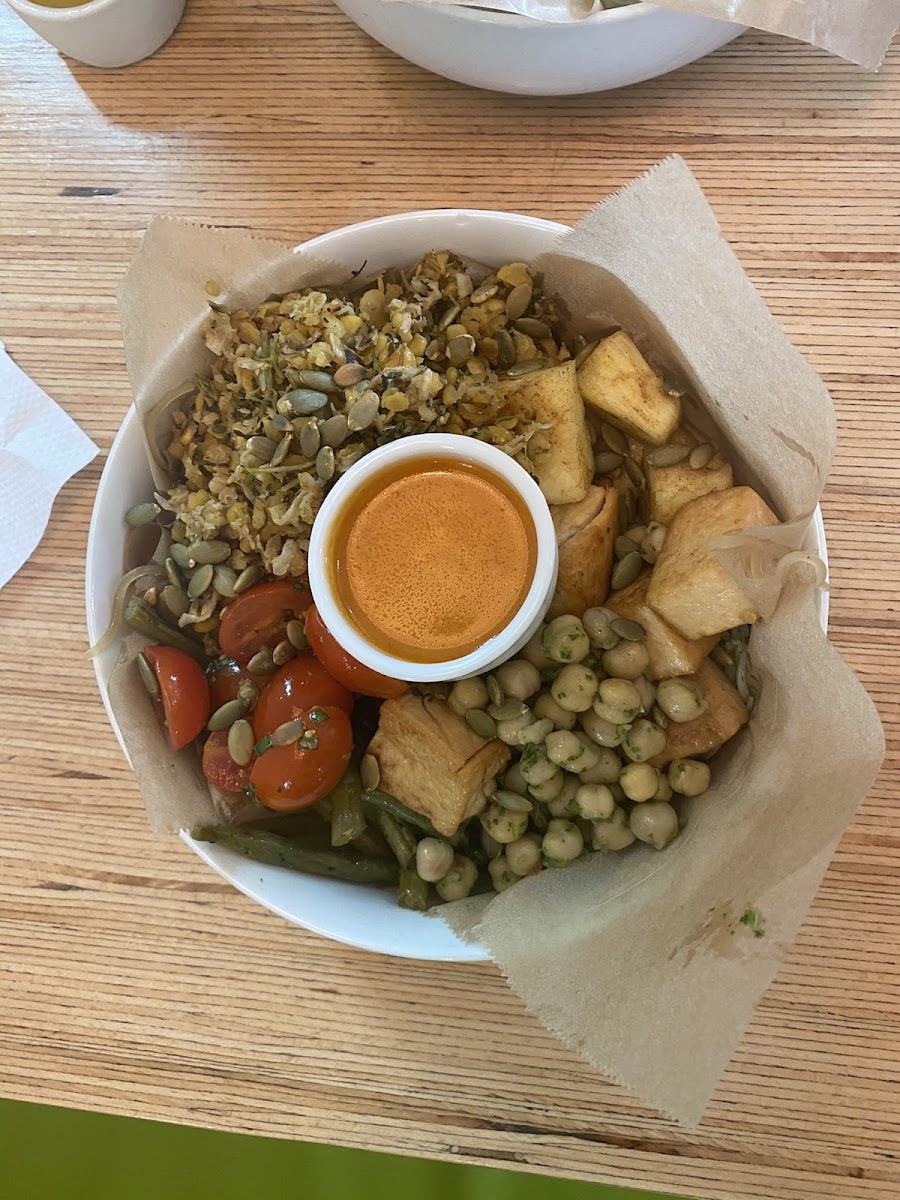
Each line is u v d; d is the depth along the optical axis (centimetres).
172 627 29
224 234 27
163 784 27
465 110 32
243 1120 28
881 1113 27
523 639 26
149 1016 29
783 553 25
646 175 26
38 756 31
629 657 26
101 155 34
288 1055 29
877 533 29
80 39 32
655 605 26
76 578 32
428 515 27
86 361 33
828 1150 27
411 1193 28
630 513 30
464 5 27
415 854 27
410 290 29
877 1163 27
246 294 28
